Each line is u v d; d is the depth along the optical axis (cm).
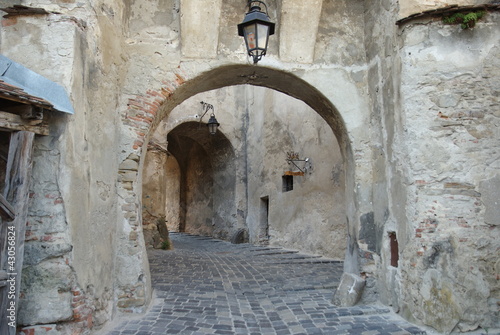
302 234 1123
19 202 335
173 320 458
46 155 368
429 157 466
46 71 377
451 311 434
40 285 357
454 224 454
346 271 611
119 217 498
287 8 568
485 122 470
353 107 586
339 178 956
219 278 708
